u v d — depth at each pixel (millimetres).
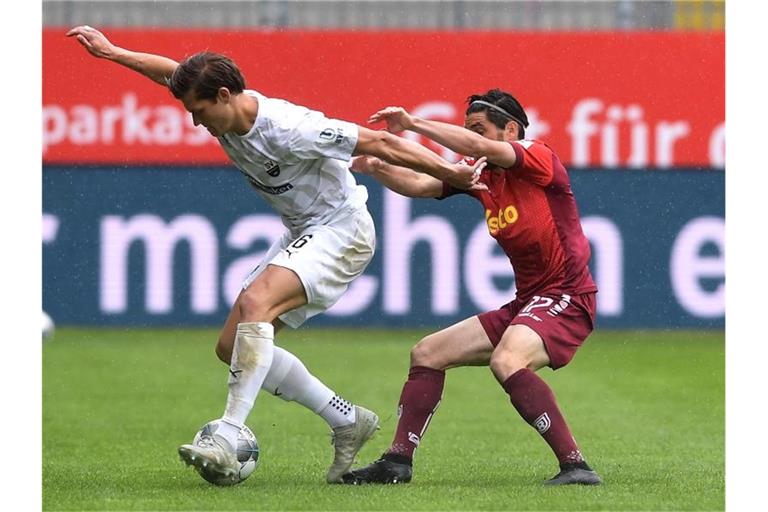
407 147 21766
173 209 58219
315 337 56594
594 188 57969
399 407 23672
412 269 57594
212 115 21141
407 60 57781
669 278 58062
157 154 58094
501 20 60188
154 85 58000
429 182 24531
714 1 59156
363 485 22922
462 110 57750
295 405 37812
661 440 30953
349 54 57906
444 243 57469
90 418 34781
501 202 23203
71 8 58875
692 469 25734
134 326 58344
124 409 36719
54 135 58062
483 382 44031
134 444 29922
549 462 26938
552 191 22969
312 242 22344
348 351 51969
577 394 40906
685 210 57969
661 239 57969
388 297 57781
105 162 58125
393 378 44281
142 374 45219
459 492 22016
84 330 58188
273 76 57844
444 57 57812
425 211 57438
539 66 57656
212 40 57625
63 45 57781
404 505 20594
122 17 59250
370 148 21609
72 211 58250
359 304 57906
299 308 22703
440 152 56750
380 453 29062
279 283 21938
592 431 32656
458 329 23766
